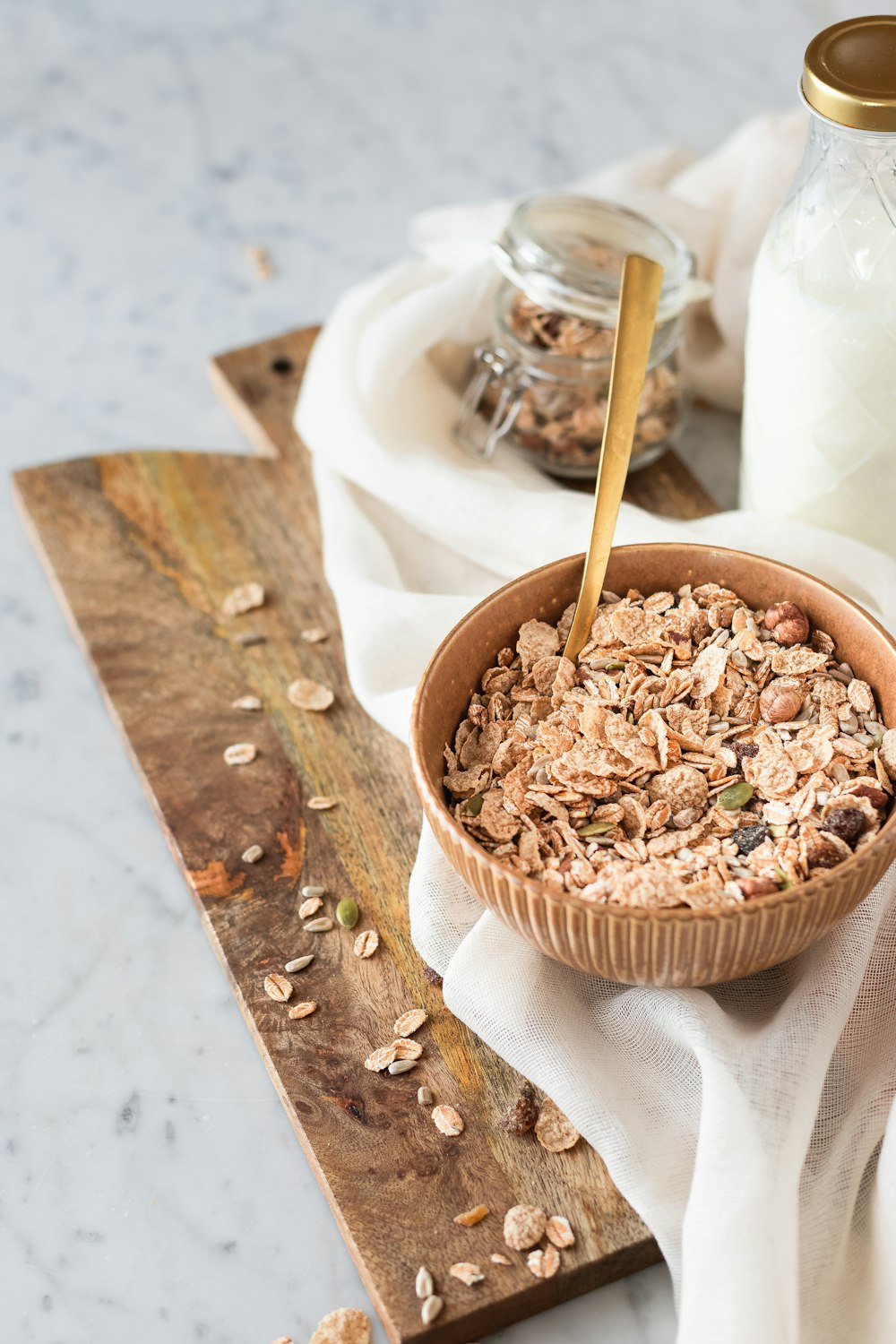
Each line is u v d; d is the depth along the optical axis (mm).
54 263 1075
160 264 1073
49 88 1207
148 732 810
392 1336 649
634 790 691
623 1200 672
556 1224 666
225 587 869
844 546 782
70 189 1124
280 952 738
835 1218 665
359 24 1275
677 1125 681
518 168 1130
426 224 958
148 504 904
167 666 836
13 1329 677
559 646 737
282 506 903
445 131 1161
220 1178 707
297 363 962
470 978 698
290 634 849
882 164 736
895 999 708
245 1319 677
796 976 711
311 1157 685
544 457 884
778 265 775
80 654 882
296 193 1119
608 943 646
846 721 703
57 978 762
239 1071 733
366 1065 706
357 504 864
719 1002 710
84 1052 740
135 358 1019
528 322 863
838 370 758
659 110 1164
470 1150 685
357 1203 672
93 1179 708
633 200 923
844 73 718
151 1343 672
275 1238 693
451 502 836
